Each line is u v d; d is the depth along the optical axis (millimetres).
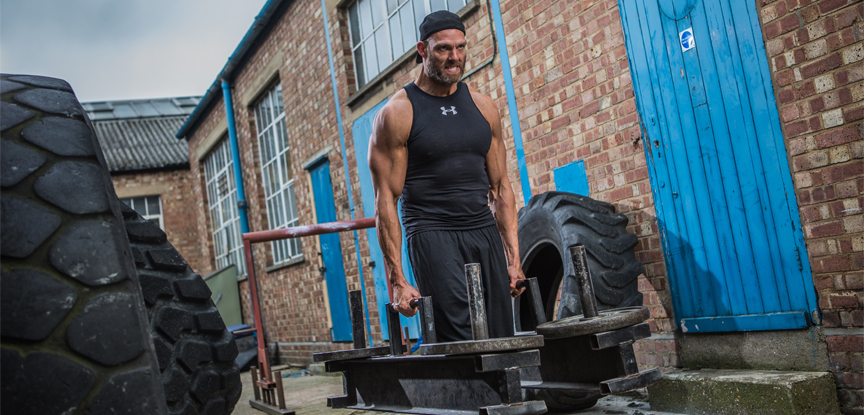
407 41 6414
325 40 7832
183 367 2045
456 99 2736
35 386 1050
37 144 1204
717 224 3525
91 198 1187
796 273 3162
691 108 3611
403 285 2689
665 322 3881
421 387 2629
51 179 1173
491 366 2197
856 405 2934
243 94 10898
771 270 3275
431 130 2652
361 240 7336
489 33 5160
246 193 11344
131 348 1122
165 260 2141
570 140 4457
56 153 1206
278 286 10172
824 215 3027
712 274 3576
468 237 2699
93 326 1104
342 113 7551
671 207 3781
